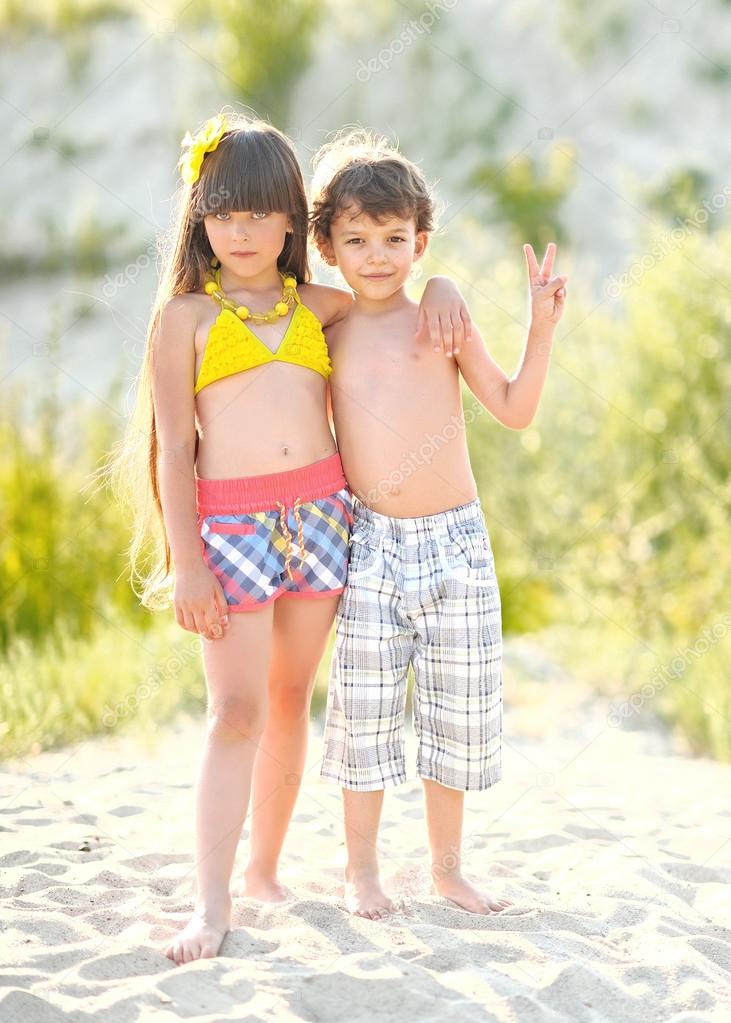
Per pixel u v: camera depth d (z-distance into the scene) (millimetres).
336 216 3652
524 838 4488
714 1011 2840
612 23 19969
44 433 8078
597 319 9406
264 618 3473
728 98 18938
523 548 8578
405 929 3264
